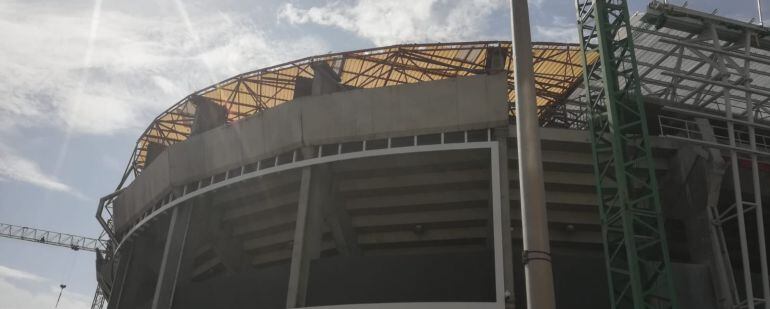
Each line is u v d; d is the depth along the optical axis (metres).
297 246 26.94
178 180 33.38
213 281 30.19
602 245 29.83
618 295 24.22
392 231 32.72
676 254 29.17
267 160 30.83
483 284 24.61
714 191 26.70
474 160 27.95
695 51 29.70
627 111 26.81
